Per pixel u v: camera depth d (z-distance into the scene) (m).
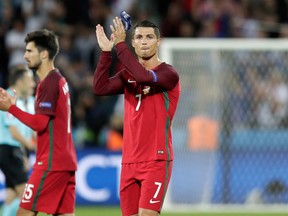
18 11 54.34
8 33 53.06
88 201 45.09
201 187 45.44
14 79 31.34
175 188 45.34
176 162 45.34
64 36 53.25
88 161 45.25
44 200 24.59
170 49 45.81
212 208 45.09
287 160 45.75
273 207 45.44
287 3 55.16
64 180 24.72
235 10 55.56
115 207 44.78
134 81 23.62
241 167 45.62
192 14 54.97
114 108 49.44
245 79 46.19
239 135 45.78
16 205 31.56
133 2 56.44
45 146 24.52
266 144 45.81
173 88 23.47
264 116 45.97
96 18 54.69
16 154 31.53
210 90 45.88
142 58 23.62
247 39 50.69
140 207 22.91
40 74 24.95
